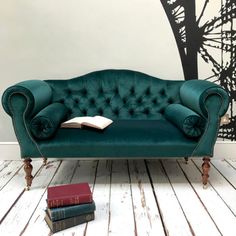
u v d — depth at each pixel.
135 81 2.62
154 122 2.39
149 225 1.72
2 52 2.69
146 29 2.65
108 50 2.70
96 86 2.62
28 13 2.63
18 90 2.00
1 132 2.80
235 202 1.98
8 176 2.43
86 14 2.63
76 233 1.65
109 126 2.25
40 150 2.10
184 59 2.69
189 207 1.92
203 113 2.07
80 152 2.11
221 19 2.62
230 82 2.70
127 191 2.15
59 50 2.70
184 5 2.61
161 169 2.58
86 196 1.72
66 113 2.49
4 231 1.68
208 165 2.17
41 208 1.92
